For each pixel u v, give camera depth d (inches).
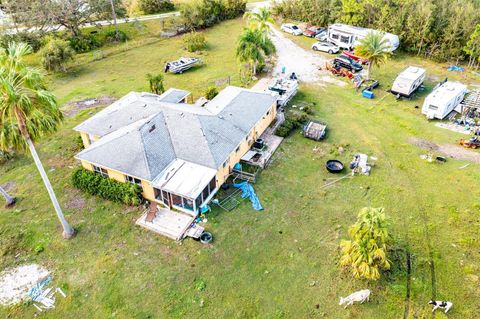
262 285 941.2
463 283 936.9
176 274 971.9
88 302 914.1
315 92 1829.5
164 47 2464.3
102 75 2116.1
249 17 2117.4
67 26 2464.3
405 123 1584.6
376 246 898.7
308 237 1067.9
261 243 1051.9
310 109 1674.5
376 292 916.6
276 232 1085.1
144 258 1016.9
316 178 1286.9
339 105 1722.4
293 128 1542.8
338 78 1958.7
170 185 1116.5
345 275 957.8
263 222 1119.0
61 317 885.8
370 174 1298.0
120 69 2183.8
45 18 2345.0
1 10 2507.4
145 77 2059.5
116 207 1184.8
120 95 1871.3
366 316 868.0
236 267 986.1
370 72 2012.8
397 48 2256.4
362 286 929.5
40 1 2340.1
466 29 1996.8
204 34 2650.1
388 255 1007.6
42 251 1048.8
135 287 943.7
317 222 1116.5
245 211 1156.5
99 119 1405.0
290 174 1306.6
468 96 1648.6
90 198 1224.8
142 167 1155.3
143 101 1438.2
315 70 2043.6
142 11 2989.7
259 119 1428.4
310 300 904.9
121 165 1173.7
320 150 1422.2
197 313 882.1
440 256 1005.2
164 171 1172.5
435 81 1919.3
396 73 2006.6
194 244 1051.9
